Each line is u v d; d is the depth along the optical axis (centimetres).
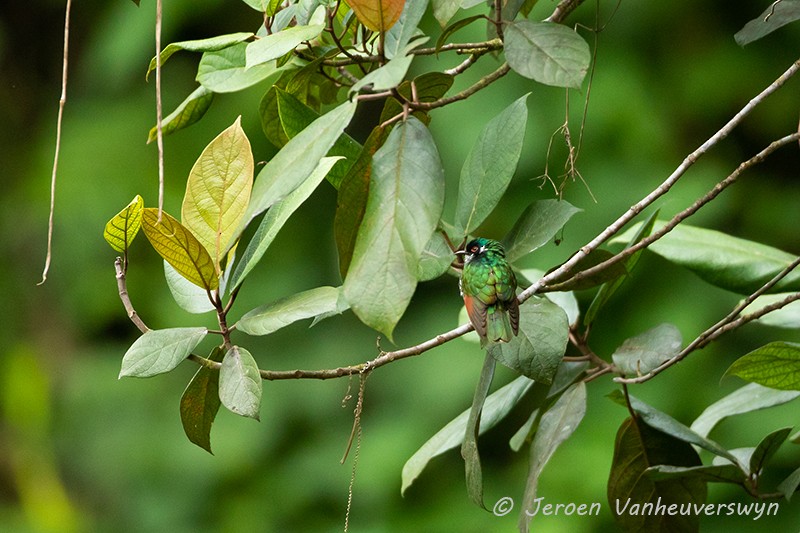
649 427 514
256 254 420
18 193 1399
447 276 1158
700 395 1037
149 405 1228
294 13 456
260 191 350
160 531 1154
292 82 486
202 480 1159
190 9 1177
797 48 1092
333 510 1121
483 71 1059
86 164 1220
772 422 1001
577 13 1090
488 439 1148
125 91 1250
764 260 547
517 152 436
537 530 1038
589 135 1064
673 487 520
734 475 487
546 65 347
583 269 443
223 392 402
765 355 456
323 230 1193
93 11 1370
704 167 1082
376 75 328
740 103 1089
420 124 355
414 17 405
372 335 1164
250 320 420
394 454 1095
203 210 416
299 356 1171
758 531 998
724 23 1103
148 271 1255
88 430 1239
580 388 500
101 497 1240
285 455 1158
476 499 426
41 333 1340
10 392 1325
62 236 1256
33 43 1427
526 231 456
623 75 1077
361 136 1260
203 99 489
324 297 425
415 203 341
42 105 1444
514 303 442
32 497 1261
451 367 1109
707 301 1057
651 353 499
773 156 1101
